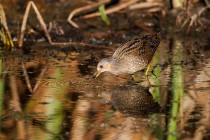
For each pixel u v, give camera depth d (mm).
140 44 13562
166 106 11516
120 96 12133
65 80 13242
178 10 18078
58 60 15086
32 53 15773
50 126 10562
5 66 14539
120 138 10008
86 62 14859
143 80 13281
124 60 13438
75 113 11188
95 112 11242
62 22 17984
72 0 19000
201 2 18266
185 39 17141
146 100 11867
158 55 15469
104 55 15492
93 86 12828
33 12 18484
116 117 10977
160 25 17891
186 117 10898
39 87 12750
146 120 10812
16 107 11531
